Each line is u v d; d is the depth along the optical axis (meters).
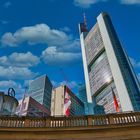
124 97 152.25
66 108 22.55
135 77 162.12
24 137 17.56
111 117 19.02
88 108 187.88
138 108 140.75
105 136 17.72
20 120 18.86
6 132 17.62
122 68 167.62
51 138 17.66
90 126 18.11
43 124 18.73
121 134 17.75
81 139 17.62
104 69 197.38
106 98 183.88
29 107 117.56
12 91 31.23
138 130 17.86
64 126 18.09
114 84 175.75
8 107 28.97
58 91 149.38
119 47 184.75
